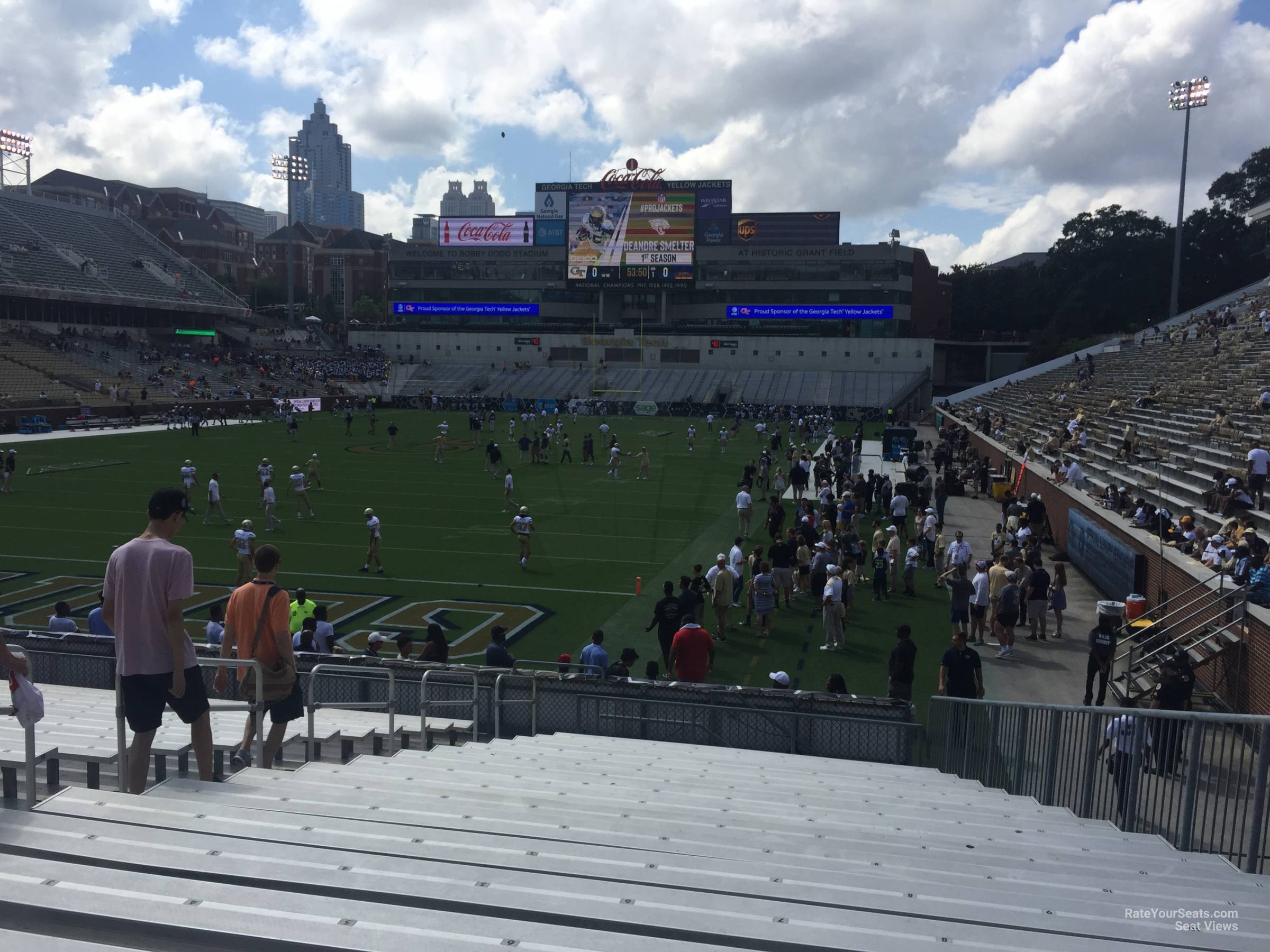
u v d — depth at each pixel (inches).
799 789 288.0
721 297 3346.5
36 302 2711.6
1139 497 885.8
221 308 3346.5
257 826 157.1
